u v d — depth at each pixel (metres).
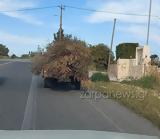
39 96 22.64
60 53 26.92
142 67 40.31
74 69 27.08
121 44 64.31
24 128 13.17
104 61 66.50
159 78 35.66
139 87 33.12
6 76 38.00
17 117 15.29
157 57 51.81
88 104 20.05
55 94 24.05
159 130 13.70
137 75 41.28
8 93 23.53
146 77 35.91
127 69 45.56
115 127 13.96
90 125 14.11
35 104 19.12
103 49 66.81
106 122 14.90
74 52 26.86
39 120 14.77
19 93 23.75
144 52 41.25
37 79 35.19
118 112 17.61
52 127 13.43
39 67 27.91
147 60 40.72
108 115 16.64
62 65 26.70
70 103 20.08
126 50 63.28
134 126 14.31
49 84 27.80
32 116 15.62
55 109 17.70
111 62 65.44
